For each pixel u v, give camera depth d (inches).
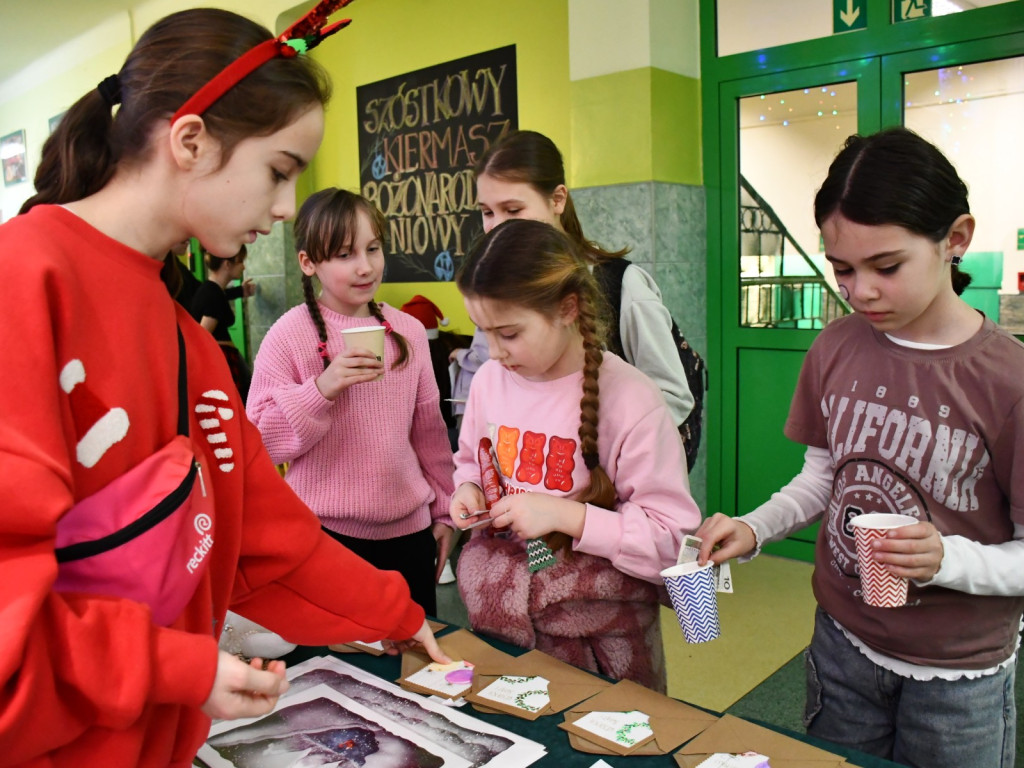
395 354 74.9
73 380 27.9
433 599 77.7
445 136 167.8
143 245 31.2
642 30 126.8
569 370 55.3
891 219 41.1
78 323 28.2
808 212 131.1
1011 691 48.3
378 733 41.6
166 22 30.5
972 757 47.3
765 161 135.1
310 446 69.4
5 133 331.0
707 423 147.4
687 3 134.8
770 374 139.6
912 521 43.0
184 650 27.0
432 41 167.0
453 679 46.5
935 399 45.8
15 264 26.9
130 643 25.7
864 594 43.3
